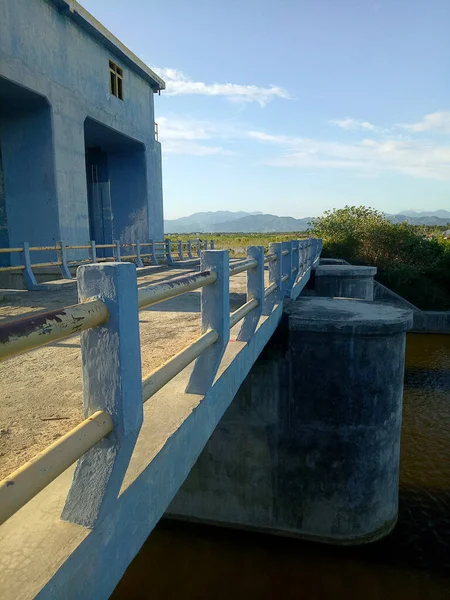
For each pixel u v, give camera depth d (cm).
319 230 3441
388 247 3178
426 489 912
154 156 2058
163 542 759
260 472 754
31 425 257
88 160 2027
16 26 1155
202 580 680
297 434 729
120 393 164
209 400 310
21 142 1332
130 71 1795
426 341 2358
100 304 157
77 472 171
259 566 704
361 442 713
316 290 1622
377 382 702
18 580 142
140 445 230
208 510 788
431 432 1205
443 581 676
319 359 705
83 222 1472
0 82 1147
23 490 120
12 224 1377
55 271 1345
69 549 156
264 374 730
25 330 119
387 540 753
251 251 443
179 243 1969
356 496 725
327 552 730
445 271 3045
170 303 710
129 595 654
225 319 305
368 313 749
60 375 356
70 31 1387
